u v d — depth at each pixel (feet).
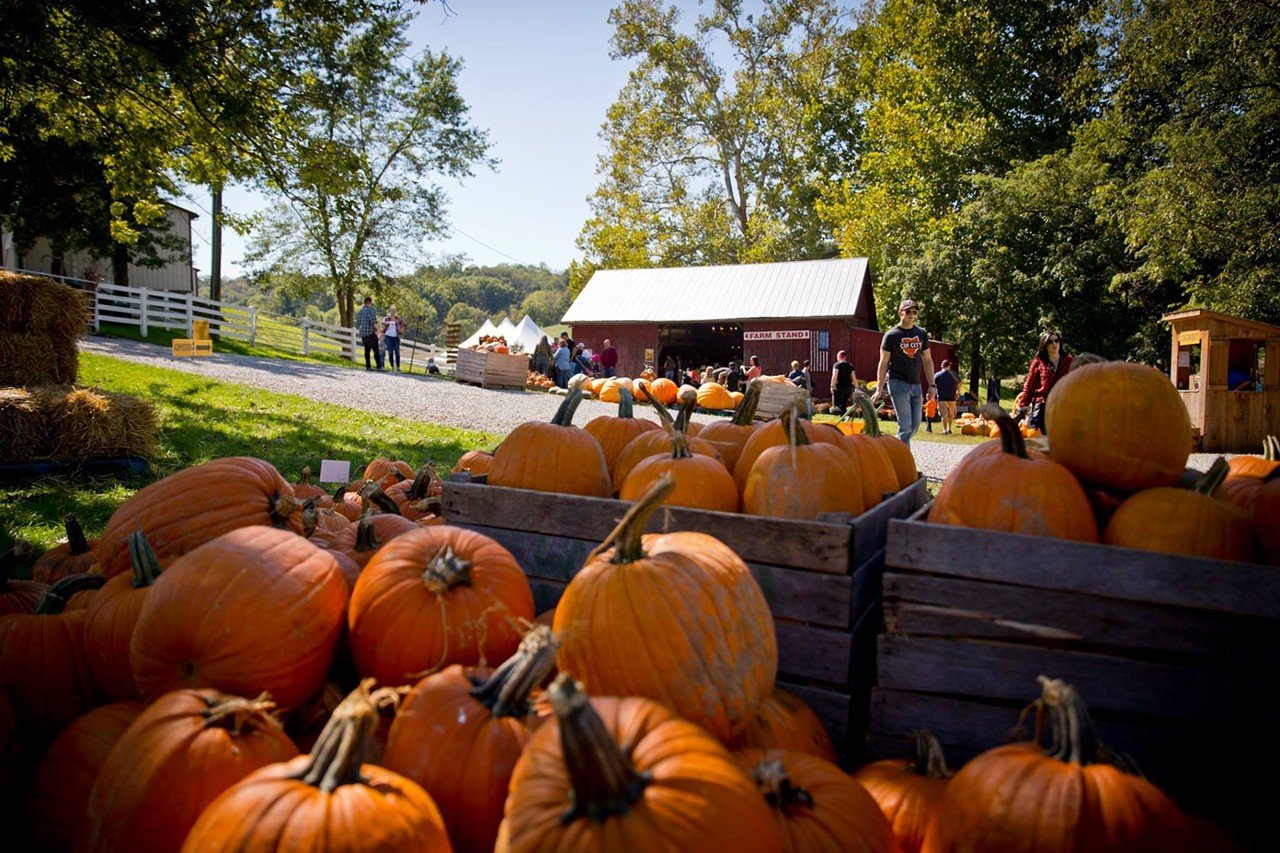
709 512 8.39
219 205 87.45
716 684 6.38
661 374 108.78
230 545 7.34
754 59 150.20
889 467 10.93
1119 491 8.32
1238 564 6.37
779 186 155.94
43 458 22.48
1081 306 93.56
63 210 74.59
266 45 36.81
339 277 113.50
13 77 34.19
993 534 7.02
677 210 159.02
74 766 6.79
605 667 6.41
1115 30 94.48
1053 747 5.90
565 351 82.53
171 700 6.31
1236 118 65.16
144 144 38.68
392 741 6.36
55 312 31.53
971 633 7.09
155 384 43.98
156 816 5.67
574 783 4.56
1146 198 68.95
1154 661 6.62
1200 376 53.67
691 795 4.69
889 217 118.52
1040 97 109.91
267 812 5.03
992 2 108.99
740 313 96.68
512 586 7.88
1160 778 6.58
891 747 7.39
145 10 31.99
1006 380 153.58
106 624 7.82
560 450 10.23
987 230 101.40
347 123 99.86
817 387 93.56
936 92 115.55
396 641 7.32
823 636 7.86
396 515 11.55
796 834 5.70
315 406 44.50
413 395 57.31
